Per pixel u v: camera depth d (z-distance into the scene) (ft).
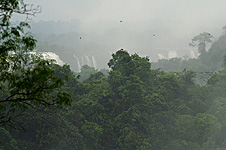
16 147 201.87
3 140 196.24
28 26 65.82
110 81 346.95
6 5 60.85
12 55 66.33
